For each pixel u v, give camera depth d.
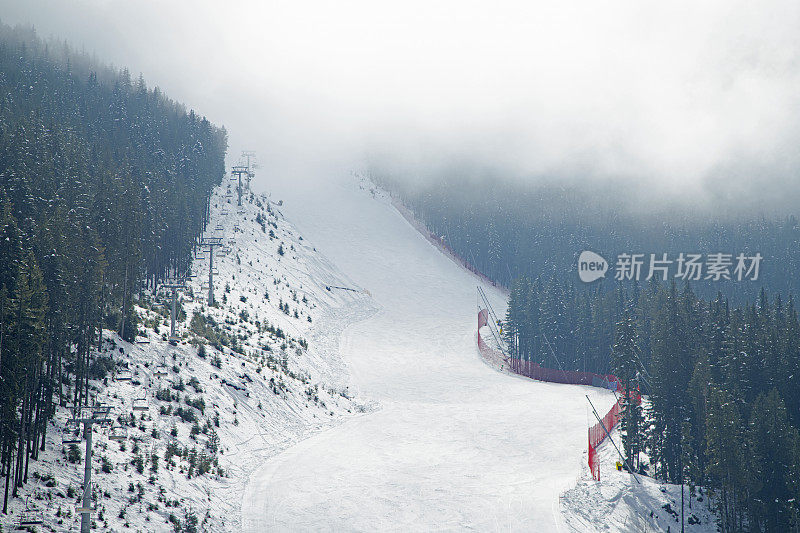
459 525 39.41
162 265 81.56
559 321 100.81
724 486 40.47
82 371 42.88
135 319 57.97
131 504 34.22
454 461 52.22
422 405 72.62
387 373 86.62
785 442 40.94
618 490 45.22
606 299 96.00
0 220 35.72
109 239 53.50
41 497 31.19
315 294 110.38
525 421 65.44
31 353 32.16
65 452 36.28
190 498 38.03
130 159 102.31
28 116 92.75
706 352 51.06
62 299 38.88
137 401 45.78
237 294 89.44
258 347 73.25
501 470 50.22
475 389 81.12
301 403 62.69
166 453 41.50
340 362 86.94
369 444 55.78
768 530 41.03
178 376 52.97
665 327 53.59
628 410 53.09
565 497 44.38
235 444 48.56
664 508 43.41
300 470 47.31
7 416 30.17
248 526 37.44
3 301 30.61
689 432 46.59
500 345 109.88
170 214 84.31
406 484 46.00
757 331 52.78
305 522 38.59
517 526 39.56
